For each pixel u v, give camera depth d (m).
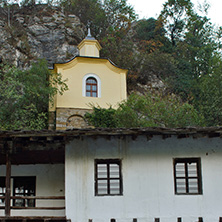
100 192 12.48
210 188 9.61
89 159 9.60
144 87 27.45
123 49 29.16
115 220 9.24
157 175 9.63
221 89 22.80
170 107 17.89
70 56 27.81
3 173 11.59
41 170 11.57
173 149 9.81
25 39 27.36
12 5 31.45
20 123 17.81
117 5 34.69
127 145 9.78
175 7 36.16
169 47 33.81
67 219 9.18
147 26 36.78
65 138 9.27
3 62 23.30
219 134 9.52
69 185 9.43
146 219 9.33
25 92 18.91
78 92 21.27
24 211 11.04
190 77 30.11
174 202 9.48
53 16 30.39
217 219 9.42
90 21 33.34
